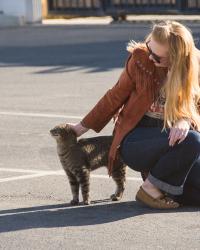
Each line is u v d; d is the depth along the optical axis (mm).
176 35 7172
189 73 7215
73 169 7594
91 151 7633
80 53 20953
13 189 8500
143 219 7203
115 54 20500
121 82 7512
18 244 6590
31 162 9805
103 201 7867
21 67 18734
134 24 27781
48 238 6715
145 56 7375
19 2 29219
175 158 7262
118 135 7500
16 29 27562
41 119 12547
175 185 7383
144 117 7449
